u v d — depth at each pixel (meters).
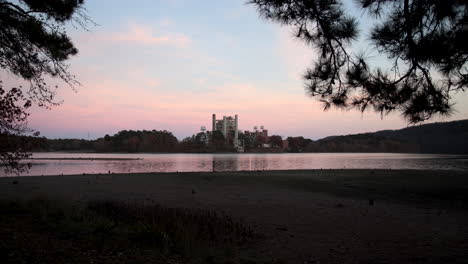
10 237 5.35
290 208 12.70
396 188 19.64
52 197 12.58
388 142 196.12
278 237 8.14
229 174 29.14
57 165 55.22
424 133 173.25
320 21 4.74
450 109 4.23
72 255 4.82
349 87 4.81
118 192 17.09
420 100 4.26
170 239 6.44
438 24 4.10
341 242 7.74
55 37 8.09
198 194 16.73
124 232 6.88
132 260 4.94
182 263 5.20
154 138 170.88
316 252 6.88
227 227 8.49
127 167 50.84
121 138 170.75
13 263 4.17
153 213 9.11
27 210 8.25
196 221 8.60
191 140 196.12
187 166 55.22
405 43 4.33
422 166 49.56
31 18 7.70
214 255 6.07
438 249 7.14
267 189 19.16
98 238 6.07
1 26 7.53
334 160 83.62
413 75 4.52
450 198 15.73
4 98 7.68
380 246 7.39
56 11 7.77
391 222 10.18
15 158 8.22
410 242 7.76
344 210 12.34
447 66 4.04
